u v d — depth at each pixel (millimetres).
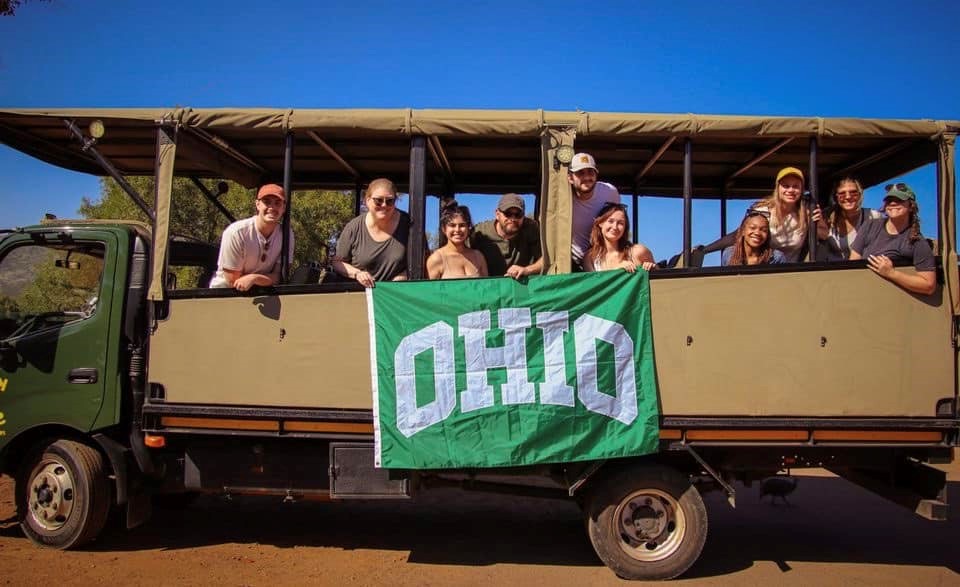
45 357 5273
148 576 4785
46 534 5242
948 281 4836
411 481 4965
